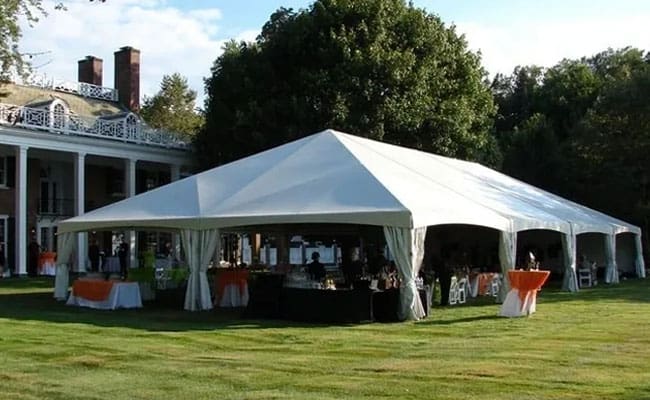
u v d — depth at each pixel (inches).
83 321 569.9
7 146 1165.1
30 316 602.2
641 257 1166.3
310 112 1149.1
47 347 432.8
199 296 658.2
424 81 1194.6
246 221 615.8
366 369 361.1
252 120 1192.2
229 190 683.4
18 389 319.0
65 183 1354.6
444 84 1246.3
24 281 1024.2
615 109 1456.7
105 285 677.9
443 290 724.0
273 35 1259.8
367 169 653.9
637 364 371.2
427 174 767.7
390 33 1214.9
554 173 1649.9
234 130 1210.0
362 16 1201.4
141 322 565.9
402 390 311.9
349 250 1135.6
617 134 1480.1
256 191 660.1
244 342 460.8
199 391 312.8
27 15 713.0
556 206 971.9
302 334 499.8
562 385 320.2
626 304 717.9
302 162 698.8
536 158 1697.8
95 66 1534.2
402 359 391.9
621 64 2048.5
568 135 1884.8
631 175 1467.8
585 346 434.6
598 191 1515.7
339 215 584.7
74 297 706.2
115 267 1186.6
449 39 1291.8
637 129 1456.7
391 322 572.7
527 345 440.8
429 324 557.6
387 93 1168.2
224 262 1378.0
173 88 2102.6
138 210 697.6
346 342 460.4
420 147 1203.9
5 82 765.3
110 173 1411.2
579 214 999.0
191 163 1374.3
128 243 1267.2
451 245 1160.2
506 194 880.9
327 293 573.3
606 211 1517.0
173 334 496.7
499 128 2431.1
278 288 595.2
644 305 706.8
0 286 938.7
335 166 675.4
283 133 1160.2
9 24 699.4
